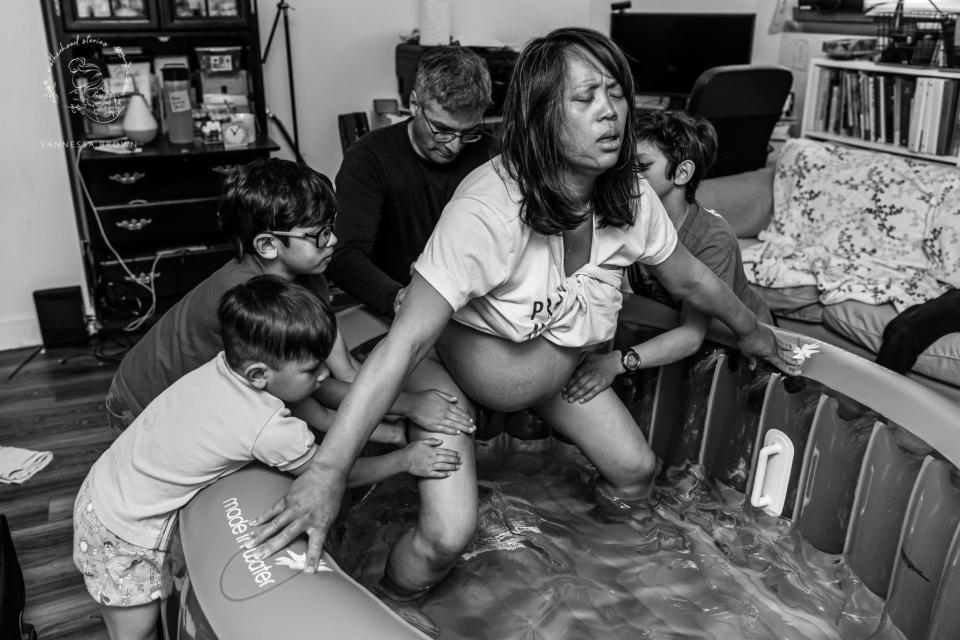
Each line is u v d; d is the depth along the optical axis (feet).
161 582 4.42
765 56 15.40
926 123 10.93
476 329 4.84
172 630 4.19
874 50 12.57
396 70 12.50
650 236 4.98
